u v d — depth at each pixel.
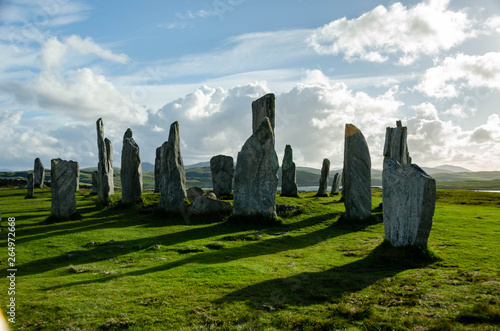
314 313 10.39
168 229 26.44
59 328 9.44
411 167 17.95
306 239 23.69
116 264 16.81
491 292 11.71
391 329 9.18
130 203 36.06
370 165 28.58
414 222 17.25
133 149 36.78
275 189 28.97
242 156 29.17
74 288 12.78
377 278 13.89
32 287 12.95
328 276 14.26
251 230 26.25
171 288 12.56
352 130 28.45
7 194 55.66
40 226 27.45
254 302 11.20
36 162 67.06
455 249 18.77
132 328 9.44
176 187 31.88
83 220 30.53
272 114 34.91
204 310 10.54
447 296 11.50
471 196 57.56
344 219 28.42
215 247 20.58
